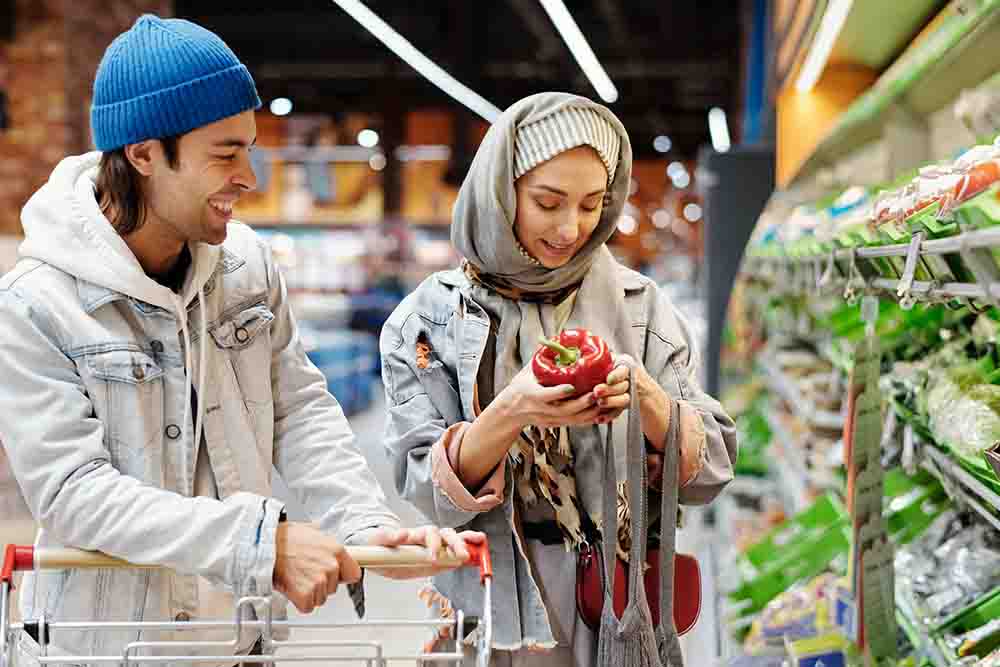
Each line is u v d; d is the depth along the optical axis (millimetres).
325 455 2035
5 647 1495
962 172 1921
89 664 1777
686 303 19984
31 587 1826
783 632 3555
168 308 1819
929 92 2725
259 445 1986
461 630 1540
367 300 20906
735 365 5684
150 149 1733
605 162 1817
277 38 22172
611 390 1669
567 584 1898
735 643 3844
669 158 33875
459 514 1819
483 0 20125
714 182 6859
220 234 1822
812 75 4711
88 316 1764
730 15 19906
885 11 3541
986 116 2373
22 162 10086
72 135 10164
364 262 23062
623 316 1946
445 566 1624
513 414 1714
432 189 29375
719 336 6891
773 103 6781
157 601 1801
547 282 1898
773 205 4945
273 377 2115
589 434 1891
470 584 1891
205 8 20516
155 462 1799
